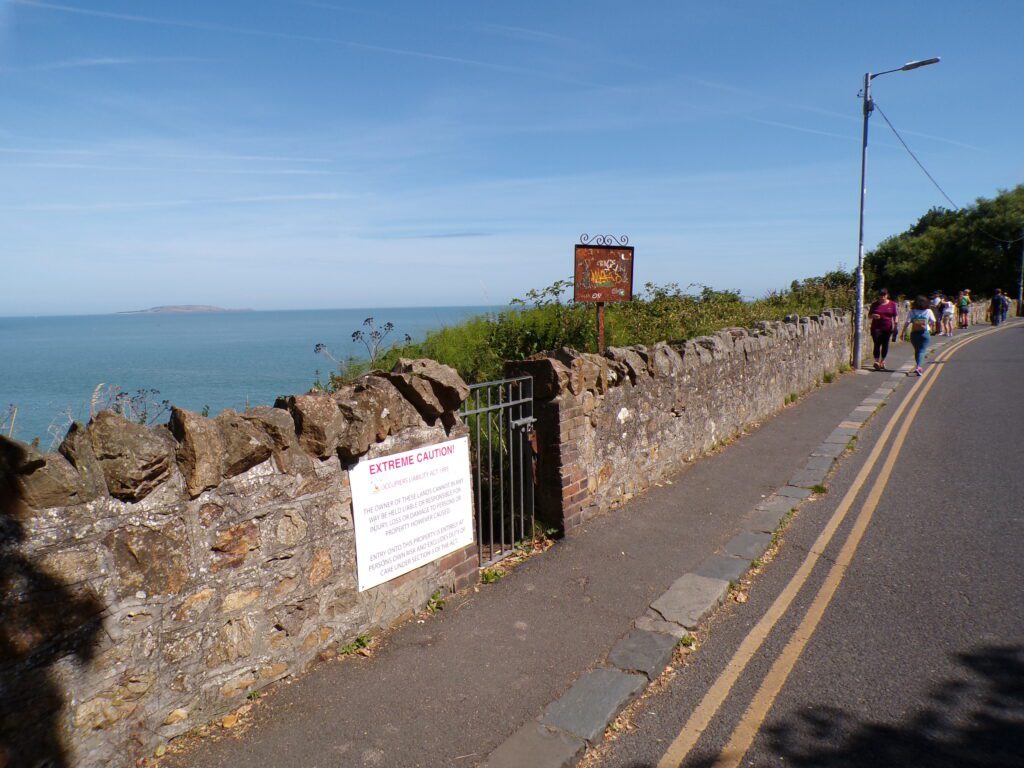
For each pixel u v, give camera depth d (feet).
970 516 20.57
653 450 23.34
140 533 9.25
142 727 9.43
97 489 8.71
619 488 21.27
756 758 10.25
